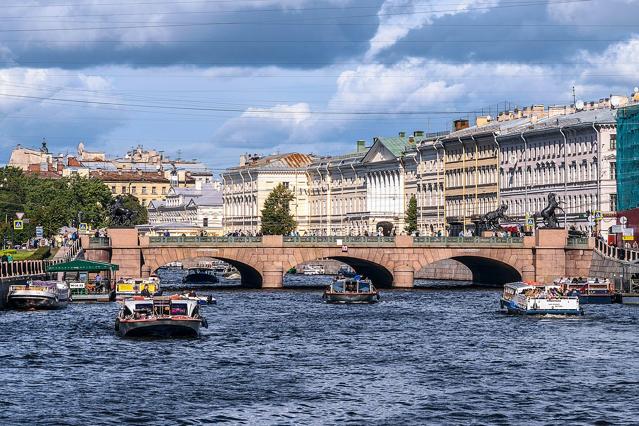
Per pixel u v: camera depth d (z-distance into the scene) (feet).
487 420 303.68
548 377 361.51
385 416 307.17
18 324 497.46
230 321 519.19
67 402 321.11
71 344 430.61
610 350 419.95
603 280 629.51
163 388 341.62
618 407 317.83
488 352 416.05
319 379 357.61
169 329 449.89
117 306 599.98
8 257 615.57
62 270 643.04
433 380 356.38
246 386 345.51
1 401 321.32
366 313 564.30
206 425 298.15
